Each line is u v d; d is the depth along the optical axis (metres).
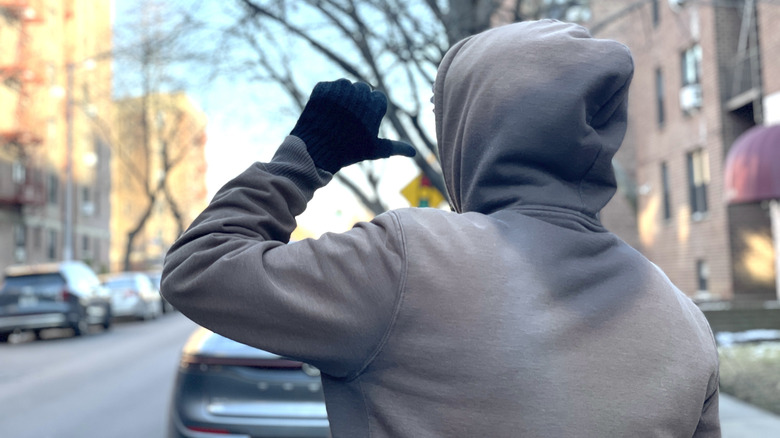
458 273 1.12
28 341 18.34
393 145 1.32
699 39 19.98
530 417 1.06
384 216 1.20
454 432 1.07
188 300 1.17
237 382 5.19
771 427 6.95
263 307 1.12
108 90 33.88
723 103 19.12
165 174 35.72
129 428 7.62
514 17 9.13
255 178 1.23
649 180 23.72
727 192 14.61
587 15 11.89
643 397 1.12
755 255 18.81
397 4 8.94
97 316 20.42
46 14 34.53
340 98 1.29
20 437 7.39
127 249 35.72
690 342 1.21
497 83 1.22
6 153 31.69
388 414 1.10
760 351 11.77
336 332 1.11
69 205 28.77
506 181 1.23
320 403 5.18
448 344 1.09
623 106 1.31
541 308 1.12
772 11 16.33
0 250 31.80
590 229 1.23
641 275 1.22
